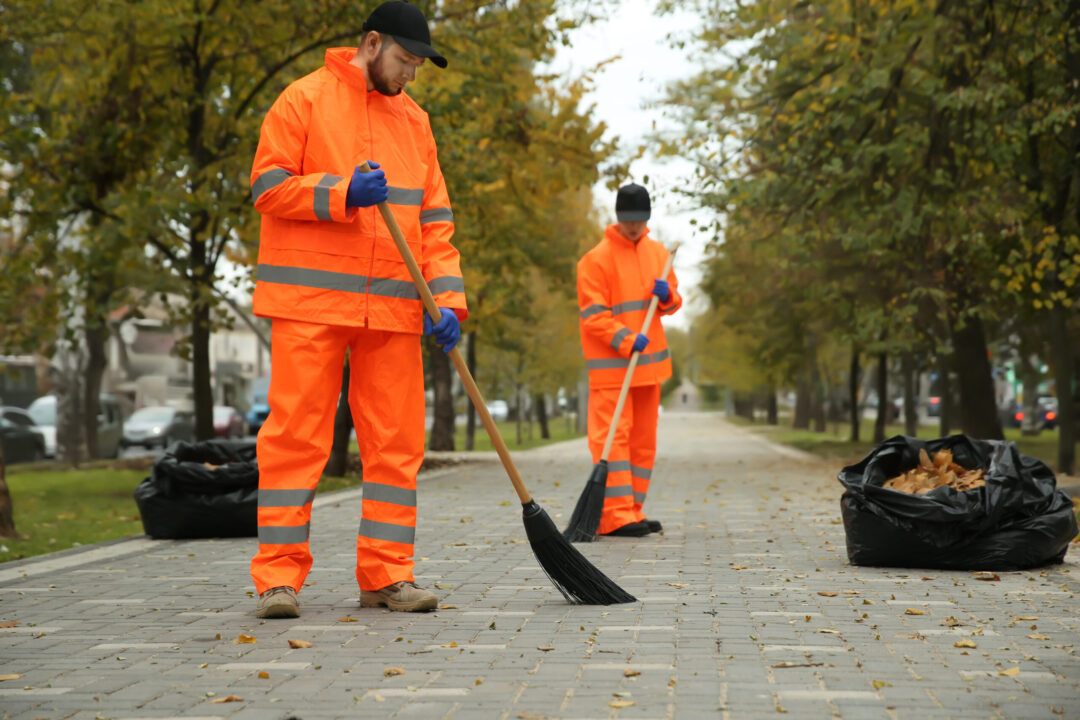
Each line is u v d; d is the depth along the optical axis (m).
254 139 13.20
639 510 8.30
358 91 5.07
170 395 45.47
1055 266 13.48
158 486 8.30
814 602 5.15
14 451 24.62
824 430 38.19
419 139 5.25
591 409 8.18
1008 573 6.12
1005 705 3.31
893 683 3.57
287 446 4.95
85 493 14.48
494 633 4.45
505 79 14.77
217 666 3.91
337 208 4.78
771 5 14.42
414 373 5.15
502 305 20.55
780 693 3.45
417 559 6.86
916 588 5.59
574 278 22.08
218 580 6.14
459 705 3.35
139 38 12.88
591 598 5.08
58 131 13.74
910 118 13.98
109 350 43.97
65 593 5.67
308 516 5.02
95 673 3.82
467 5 13.71
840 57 13.76
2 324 15.14
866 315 16.41
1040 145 14.59
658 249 8.34
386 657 4.02
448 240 5.28
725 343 40.66
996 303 16.80
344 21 13.43
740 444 28.77
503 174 15.95
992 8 13.42
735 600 5.20
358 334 5.12
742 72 15.00
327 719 3.21
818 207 14.77
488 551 7.27
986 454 6.86
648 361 8.11
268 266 4.99
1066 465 14.23
